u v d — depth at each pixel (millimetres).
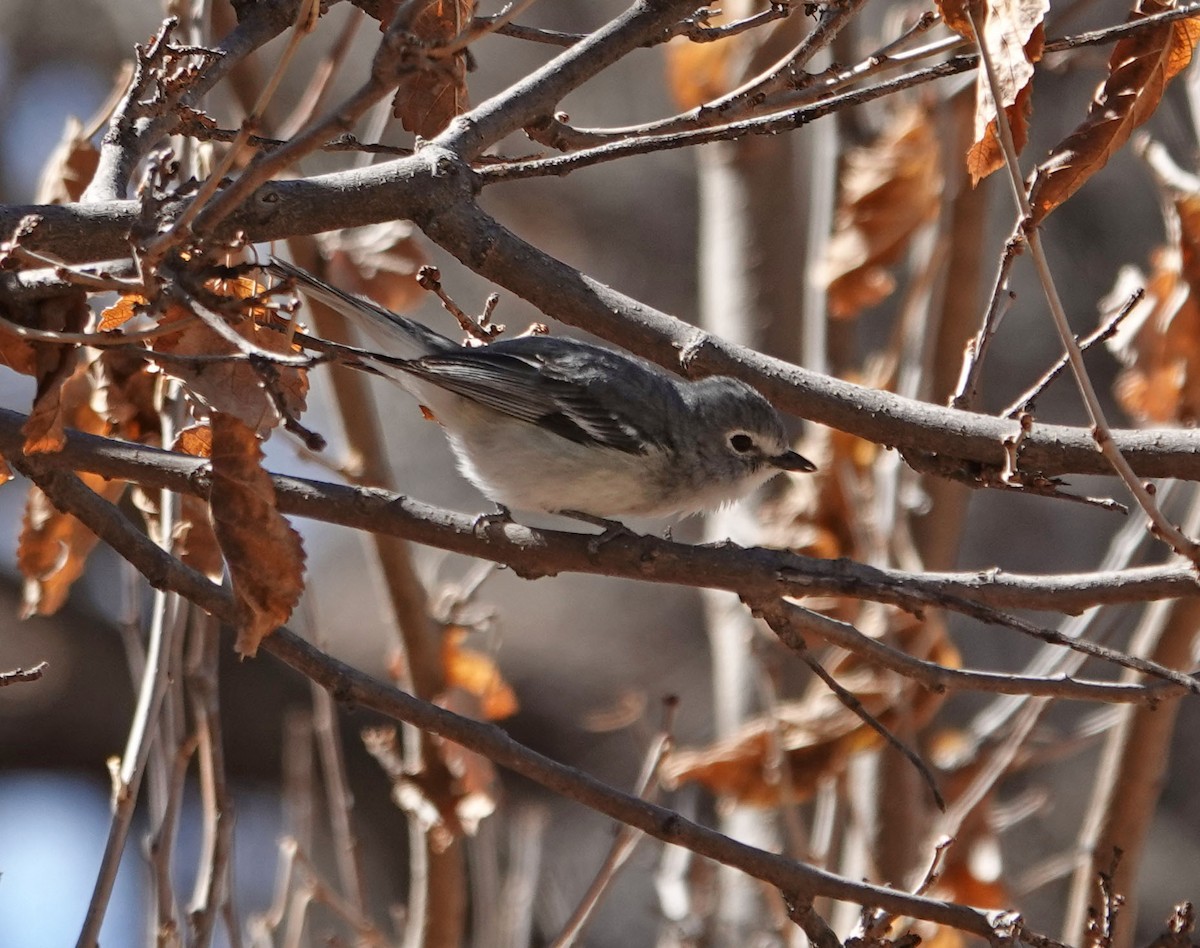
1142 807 11430
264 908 24031
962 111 12672
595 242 29297
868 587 6961
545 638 28906
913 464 7641
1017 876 22906
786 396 7684
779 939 12633
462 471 10336
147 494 9500
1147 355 10953
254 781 25266
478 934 13039
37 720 25094
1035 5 6758
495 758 7156
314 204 7426
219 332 5527
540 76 7984
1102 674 23203
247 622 6727
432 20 7898
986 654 25422
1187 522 11742
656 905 15109
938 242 12086
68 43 27797
